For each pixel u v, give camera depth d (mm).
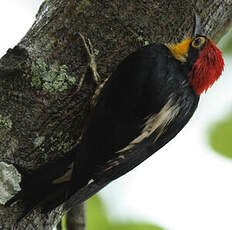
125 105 8680
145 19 9156
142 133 8734
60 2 9117
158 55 8961
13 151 8102
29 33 9039
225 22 10195
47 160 8344
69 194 7984
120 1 9086
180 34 9414
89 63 8766
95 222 10797
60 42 8773
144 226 10812
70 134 8562
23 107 8289
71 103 8609
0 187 7863
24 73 8359
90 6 8992
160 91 8766
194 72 9219
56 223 8750
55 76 8547
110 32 9000
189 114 9391
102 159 8500
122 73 8766
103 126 8625
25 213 7809
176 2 9352
